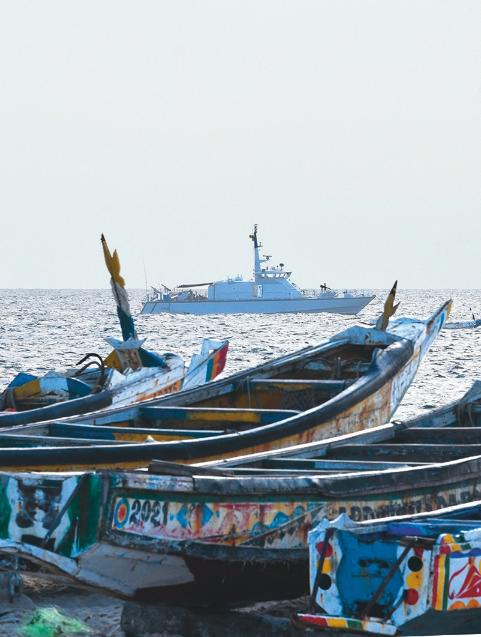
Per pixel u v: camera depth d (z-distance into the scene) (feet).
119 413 172.86
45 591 128.06
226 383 196.85
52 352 623.36
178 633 110.32
